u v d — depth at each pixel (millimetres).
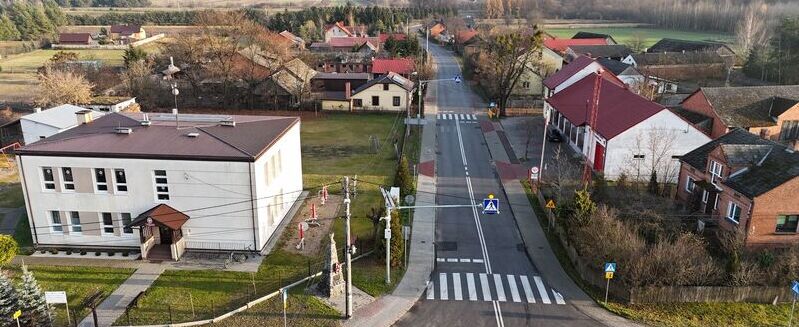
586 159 54438
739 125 55469
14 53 133500
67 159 34594
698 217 38406
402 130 69188
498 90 79562
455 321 29406
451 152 59219
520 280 33750
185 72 82875
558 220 39125
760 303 30609
